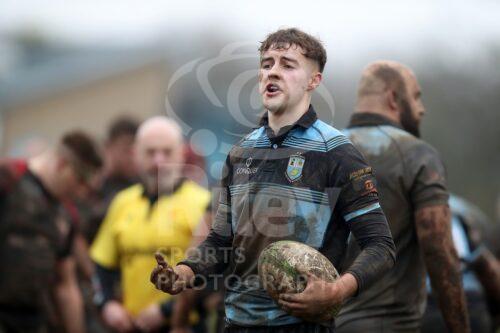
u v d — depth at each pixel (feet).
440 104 291.99
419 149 61.98
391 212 61.16
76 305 91.30
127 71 412.98
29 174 85.56
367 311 60.64
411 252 61.77
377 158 62.03
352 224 47.06
